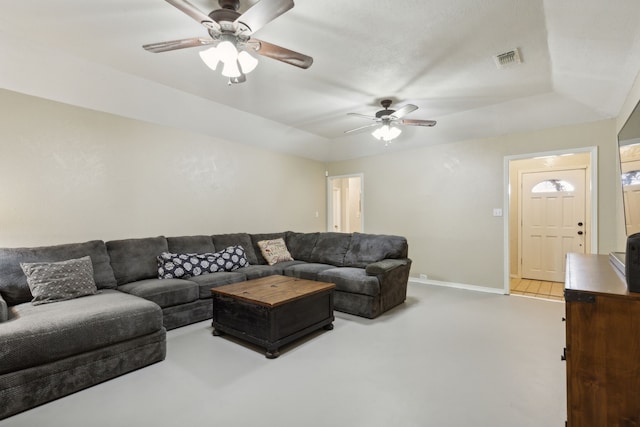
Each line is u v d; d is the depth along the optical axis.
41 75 2.78
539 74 3.00
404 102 3.76
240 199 4.84
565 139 3.85
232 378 2.10
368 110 4.09
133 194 3.60
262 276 3.86
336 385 2.01
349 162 6.14
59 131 3.05
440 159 4.91
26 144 2.86
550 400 1.83
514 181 5.42
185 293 3.07
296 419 1.67
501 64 2.79
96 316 2.07
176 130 4.02
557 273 5.05
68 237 3.11
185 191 4.11
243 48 2.10
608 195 3.55
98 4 2.01
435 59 2.71
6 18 2.18
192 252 3.78
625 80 2.55
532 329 2.97
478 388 1.97
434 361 2.33
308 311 2.78
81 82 2.98
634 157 2.24
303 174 6.01
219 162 4.53
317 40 2.42
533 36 2.34
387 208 5.55
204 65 2.90
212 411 1.74
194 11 1.73
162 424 1.63
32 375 1.77
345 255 4.32
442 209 4.89
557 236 5.06
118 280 3.10
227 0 1.94
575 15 1.94
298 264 4.34
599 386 1.21
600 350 1.21
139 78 3.17
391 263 3.65
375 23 2.19
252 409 1.76
